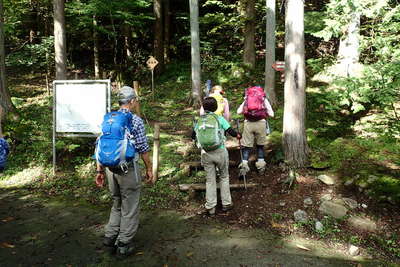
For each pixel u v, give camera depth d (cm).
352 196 441
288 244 371
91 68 1608
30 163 605
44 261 333
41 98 1056
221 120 429
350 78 543
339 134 617
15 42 1454
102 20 1547
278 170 519
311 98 794
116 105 955
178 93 1152
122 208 342
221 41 1523
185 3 1672
